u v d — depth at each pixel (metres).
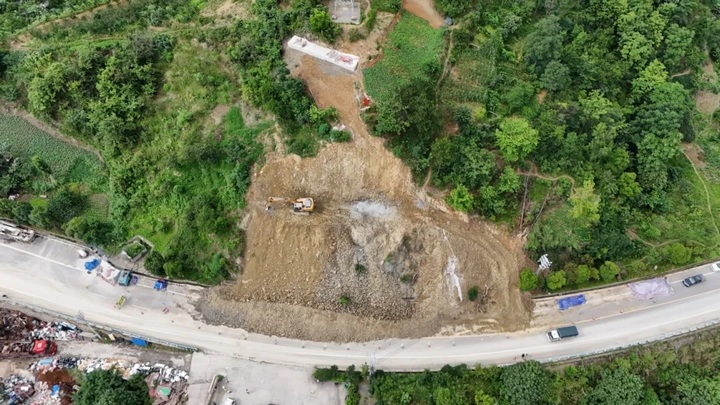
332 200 65.25
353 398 57.41
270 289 63.62
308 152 64.38
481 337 62.56
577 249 64.19
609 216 67.00
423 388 57.84
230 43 69.00
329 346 61.81
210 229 64.00
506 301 63.66
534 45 68.88
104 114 68.25
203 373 59.84
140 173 68.06
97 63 70.00
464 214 64.12
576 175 66.12
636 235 69.38
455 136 64.81
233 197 64.88
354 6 69.81
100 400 50.28
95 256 66.12
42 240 67.38
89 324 61.31
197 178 66.56
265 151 65.25
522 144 62.81
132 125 68.44
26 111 73.50
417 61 67.88
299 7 69.19
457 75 68.56
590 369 60.09
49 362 60.28
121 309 62.94
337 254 63.22
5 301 62.12
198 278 65.00
